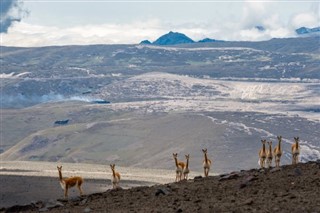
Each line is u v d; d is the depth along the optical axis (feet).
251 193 147.33
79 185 229.45
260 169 182.80
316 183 150.00
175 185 174.19
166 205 144.66
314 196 135.64
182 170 247.91
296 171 164.66
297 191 143.43
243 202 136.05
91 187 405.39
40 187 399.24
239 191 151.94
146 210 140.56
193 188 164.35
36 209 169.58
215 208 132.98
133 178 496.23
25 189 392.27
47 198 357.61
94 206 156.76
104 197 170.71
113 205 154.40
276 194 142.10
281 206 128.57
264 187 152.66
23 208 172.86
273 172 171.32
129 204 153.07
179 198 151.94
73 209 156.87
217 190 157.07
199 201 143.54
